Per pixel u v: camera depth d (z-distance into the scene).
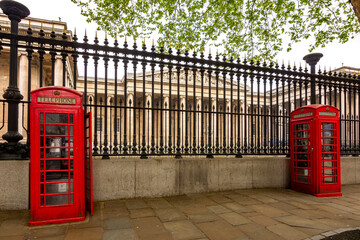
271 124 6.90
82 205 3.92
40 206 3.70
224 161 6.19
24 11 4.86
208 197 5.48
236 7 7.96
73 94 3.96
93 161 5.00
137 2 8.05
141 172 5.34
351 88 7.96
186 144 5.93
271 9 7.84
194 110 6.05
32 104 3.71
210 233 3.42
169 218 4.04
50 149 3.82
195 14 8.47
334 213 4.44
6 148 4.49
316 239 3.21
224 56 6.33
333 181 6.10
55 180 3.81
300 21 7.75
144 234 3.36
